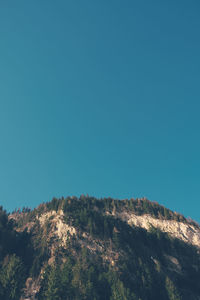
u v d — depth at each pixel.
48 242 120.19
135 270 109.44
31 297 86.44
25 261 107.75
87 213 145.88
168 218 160.62
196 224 161.75
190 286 112.12
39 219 149.88
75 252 113.25
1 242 114.94
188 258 127.62
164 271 115.81
